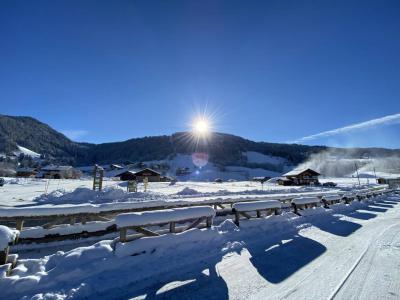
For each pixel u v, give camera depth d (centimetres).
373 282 436
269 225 823
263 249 616
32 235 627
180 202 966
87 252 471
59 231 664
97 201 1605
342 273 475
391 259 555
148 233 557
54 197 1684
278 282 434
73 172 8588
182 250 557
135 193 1877
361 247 649
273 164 17512
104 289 390
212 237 640
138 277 432
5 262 405
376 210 1402
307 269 494
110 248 501
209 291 396
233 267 496
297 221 930
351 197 1644
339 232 822
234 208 805
